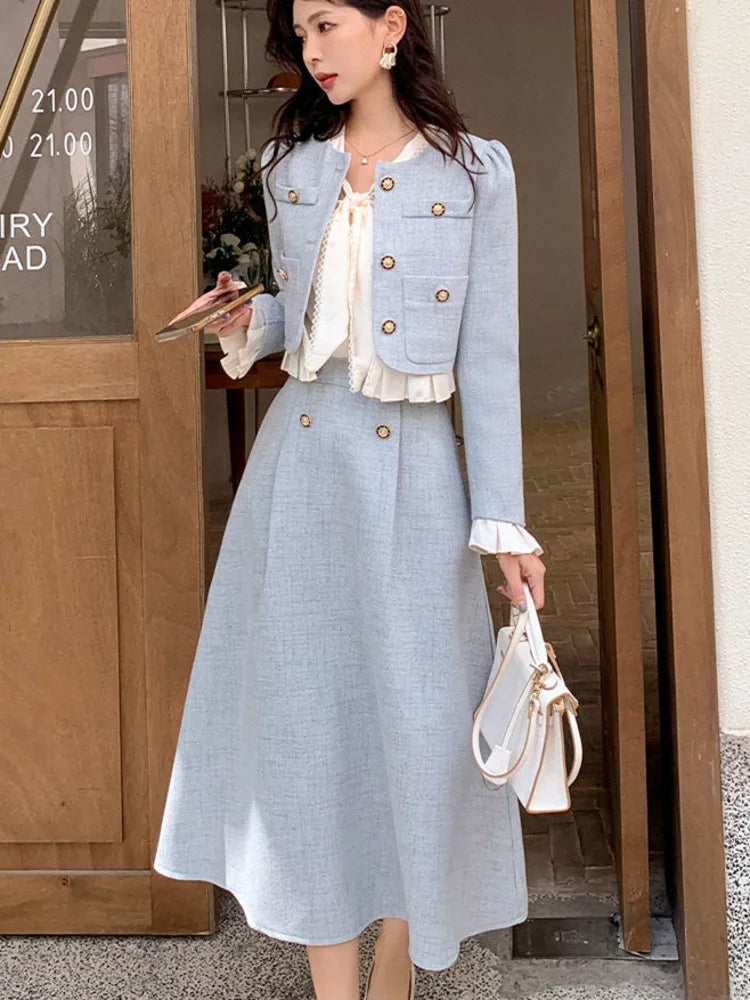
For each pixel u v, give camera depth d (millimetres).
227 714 2115
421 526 1952
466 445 1979
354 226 1918
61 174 2529
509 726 1879
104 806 2580
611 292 2369
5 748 2582
